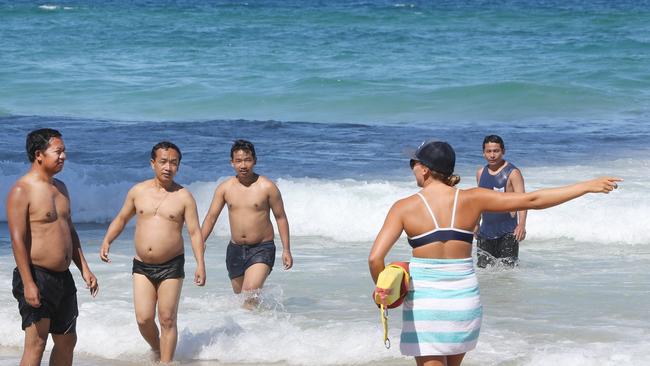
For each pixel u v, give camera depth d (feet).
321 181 86.69
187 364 43.47
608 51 212.84
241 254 53.16
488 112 145.38
